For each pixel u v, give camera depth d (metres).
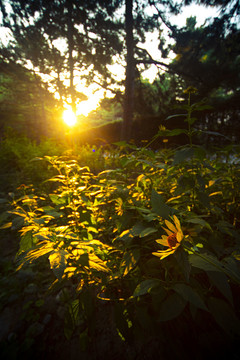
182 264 0.77
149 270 1.11
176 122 12.23
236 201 1.54
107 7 11.69
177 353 0.96
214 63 12.17
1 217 1.16
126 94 12.64
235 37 10.55
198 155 1.13
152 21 12.12
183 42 11.60
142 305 1.07
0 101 29.88
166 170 1.53
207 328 1.04
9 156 5.78
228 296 0.76
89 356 1.16
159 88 14.68
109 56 14.63
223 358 0.92
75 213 1.51
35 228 1.11
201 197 1.22
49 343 1.25
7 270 1.90
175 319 1.07
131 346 1.18
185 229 1.08
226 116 9.95
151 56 13.54
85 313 1.12
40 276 1.82
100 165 4.60
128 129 12.85
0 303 1.55
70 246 1.07
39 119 26.98
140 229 1.09
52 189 3.54
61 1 11.39
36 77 18.73
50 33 13.53
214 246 1.16
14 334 1.33
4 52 15.47
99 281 1.18
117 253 1.46
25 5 11.77
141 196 1.59
